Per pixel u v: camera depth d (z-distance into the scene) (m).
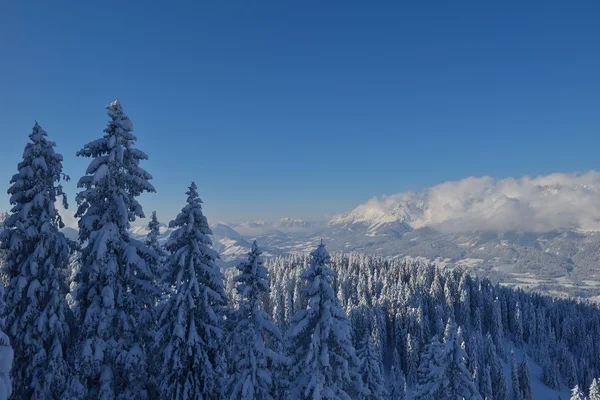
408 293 105.94
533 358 118.38
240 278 20.16
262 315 19.97
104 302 16.81
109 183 18.08
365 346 33.69
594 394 49.72
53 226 18.80
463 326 103.75
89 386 17.78
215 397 18.77
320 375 18.80
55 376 17.23
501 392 80.12
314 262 20.27
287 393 20.98
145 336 19.50
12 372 17.64
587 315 154.75
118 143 18.55
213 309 19.73
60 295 18.64
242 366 19.12
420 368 34.47
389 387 75.06
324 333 18.92
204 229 19.50
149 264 19.69
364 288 114.62
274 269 144.88
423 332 93.19
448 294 115.44
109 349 17.42
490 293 129.38
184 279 19.03
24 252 18.59
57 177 19.52
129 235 19.41
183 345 18.19
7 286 18.05
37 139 18.48
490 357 84.69
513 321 128.12
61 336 18.09
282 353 24.58
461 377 25.80
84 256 18.16
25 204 17.91
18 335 17.47
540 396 98.56
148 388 19.12
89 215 18.17
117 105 18.59
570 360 106.44
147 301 19.30
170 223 19.06
